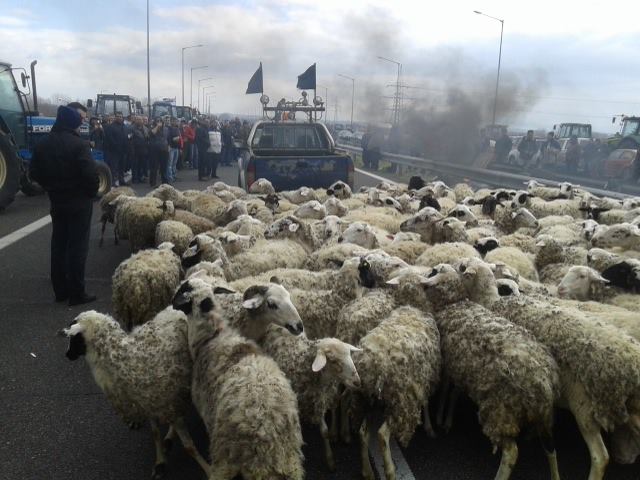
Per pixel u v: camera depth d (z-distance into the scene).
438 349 2.88
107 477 2.71
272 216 6.15
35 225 7.95
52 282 4.92
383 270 3.79
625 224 4.83
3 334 4.24
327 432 2.75
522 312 3.01
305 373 2.70
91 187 4.70
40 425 3.10
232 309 3.10
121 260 6.36
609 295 3.68
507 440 2.56
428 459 2.86
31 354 3.93
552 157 15.13
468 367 2.73
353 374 2.54
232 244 4.59
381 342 2.67
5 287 5.29
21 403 3.31
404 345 2.67
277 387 2.30
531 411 2.51
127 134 12.66
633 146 14.82
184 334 2.88
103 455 2.87
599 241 4.88
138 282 3.62
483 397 2.65
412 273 3.35
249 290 2.94
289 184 7.89
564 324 2.77
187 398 2.79
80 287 4.86
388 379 2.59
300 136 9.29
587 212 6.49
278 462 2.18
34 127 10.56
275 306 2.87
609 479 2.70
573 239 5.19
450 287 3.27
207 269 3.76
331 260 4.01
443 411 3.26
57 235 4.80
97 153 12.04
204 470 2.73
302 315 3.30
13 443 2.94
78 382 3.58
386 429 2.60
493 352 2.63
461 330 2.84
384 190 8.00
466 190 8.43
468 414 3.31
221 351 2.59
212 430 2.42
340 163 7.97
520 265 4.27
